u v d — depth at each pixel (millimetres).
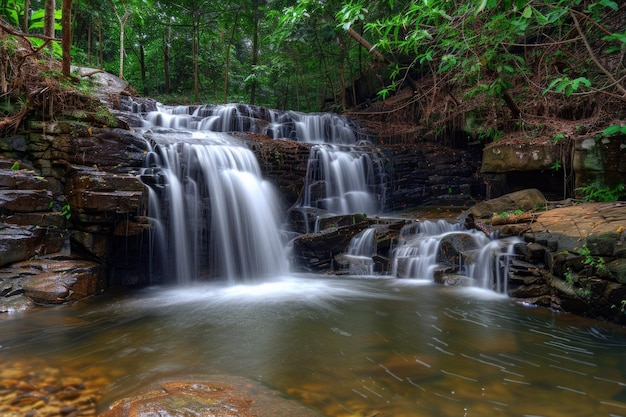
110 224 6273
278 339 4121
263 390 2871
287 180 10195
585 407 2768
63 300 5223
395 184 12258
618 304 4605
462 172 12156
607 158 7043
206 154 8453
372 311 5266
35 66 7383
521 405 2785
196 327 4527
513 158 8594
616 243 4836
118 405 2561
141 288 6707
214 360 3535
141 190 6449
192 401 2533
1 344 3873
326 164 11023
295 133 13070
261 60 20594
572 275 5098
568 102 8125
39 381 3068
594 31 6980
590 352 3818
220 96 21875
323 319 4883
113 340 4047
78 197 6016
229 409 2445
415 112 13875
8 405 2691
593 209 6203
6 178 5758
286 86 21125
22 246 5578
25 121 6711
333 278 7754
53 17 8719
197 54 19016
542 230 6152
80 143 6574
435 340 4125
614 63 7410
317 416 2469
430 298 5992
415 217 10430
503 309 5352
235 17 18047
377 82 16203
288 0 14516
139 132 8461
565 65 7492
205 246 7863
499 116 9680
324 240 8461
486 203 8180
